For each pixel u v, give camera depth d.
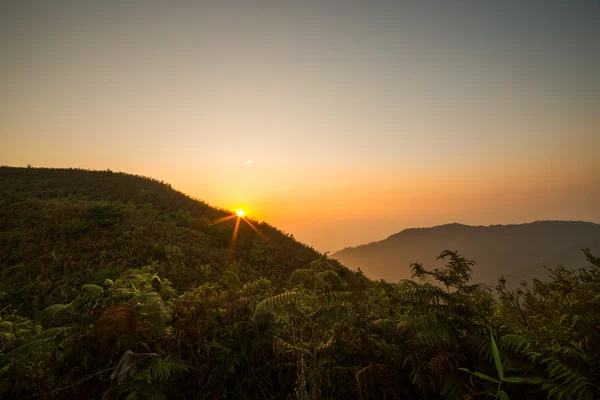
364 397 2.87
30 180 46.59
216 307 3.84
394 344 3.12
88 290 3.89
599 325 2.92
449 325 2.84
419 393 2.89
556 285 4.46
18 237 21.95
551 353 2.65
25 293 14.97
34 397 2.81
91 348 2.97
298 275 3.57
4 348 3.54
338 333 3.14
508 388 2.57
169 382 2.87
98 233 23.91
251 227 39.84
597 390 2.14
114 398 2.62
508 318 4.02
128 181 50.62
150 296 3.82
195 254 24.56
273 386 3.25
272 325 3.53
